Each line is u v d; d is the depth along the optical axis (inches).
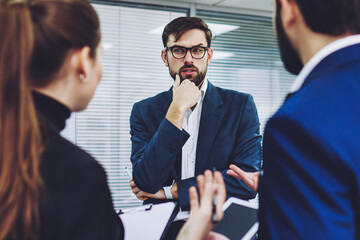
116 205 135.9
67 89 25.6
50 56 23.9
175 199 56.9
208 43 59.4
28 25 22.6
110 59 137.2
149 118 62.1
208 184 28.2
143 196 58.0
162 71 142.9
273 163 21.7
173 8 144.0
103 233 23.3
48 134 23.7
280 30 25.8
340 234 19.5
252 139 59.4
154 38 142.0
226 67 150.6
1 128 22.1
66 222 22.3
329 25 22.8
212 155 57.8
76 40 24.5
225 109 60.5
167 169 53.8
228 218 42.0
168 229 52.2
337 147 20.1
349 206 20.6
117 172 136.8
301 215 20.1
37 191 22.1
